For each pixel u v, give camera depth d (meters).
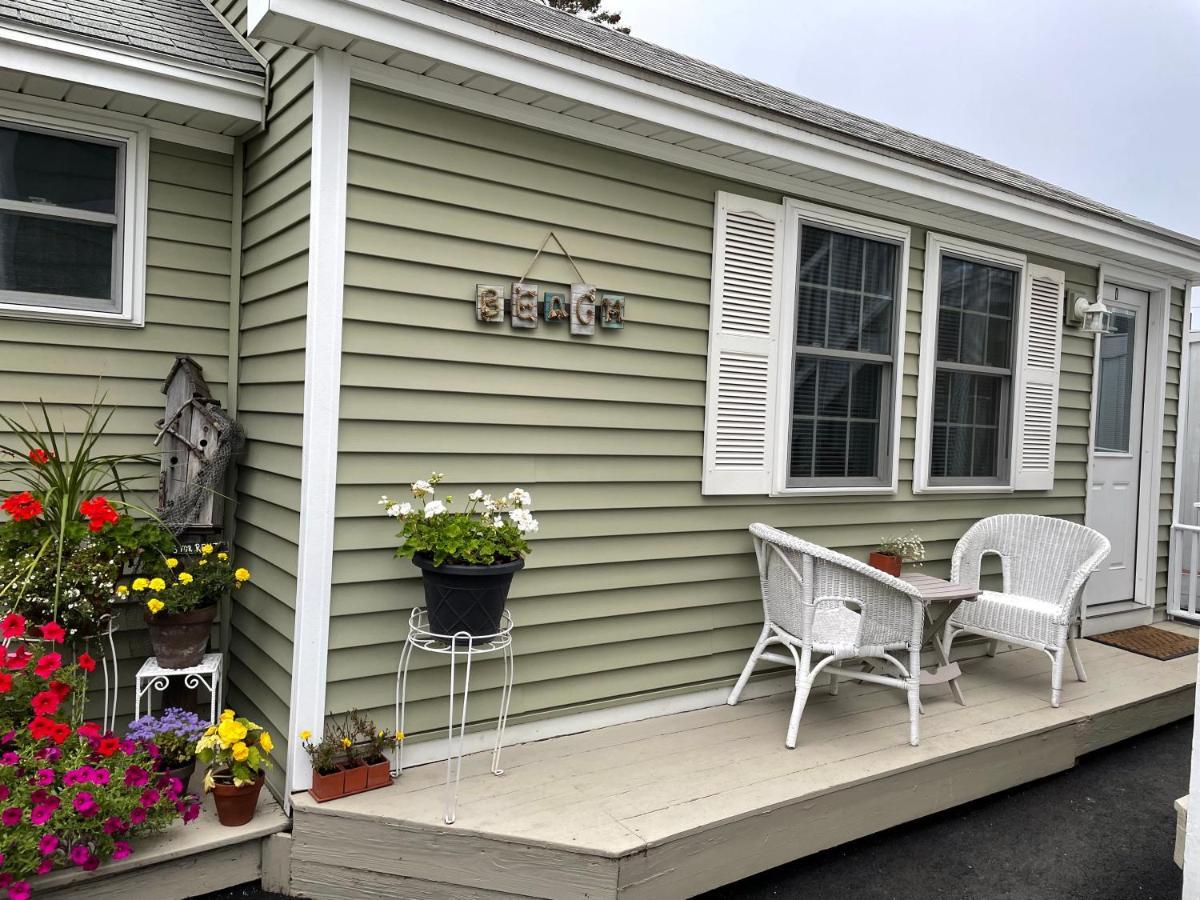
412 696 2.80
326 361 2.54
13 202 2.92
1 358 2.92
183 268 3.22
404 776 2.73
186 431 3.06
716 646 3.56
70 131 2.96
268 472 2.93
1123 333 5.34
